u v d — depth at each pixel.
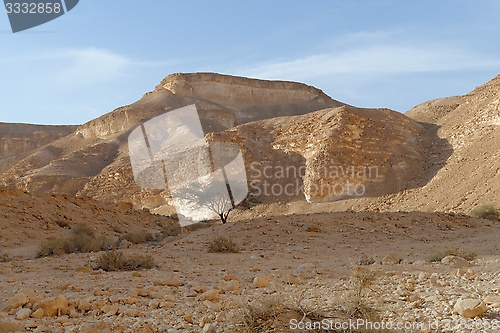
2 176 148.25
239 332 5.57
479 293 8.30
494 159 71.00
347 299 6.14
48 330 6.19
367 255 16.42
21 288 9.02
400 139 92.88
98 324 6.31
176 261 14.45
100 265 12.74
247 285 9.55
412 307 7.29
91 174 130.62
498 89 100.00
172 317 6.98
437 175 76.69
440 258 14.55
